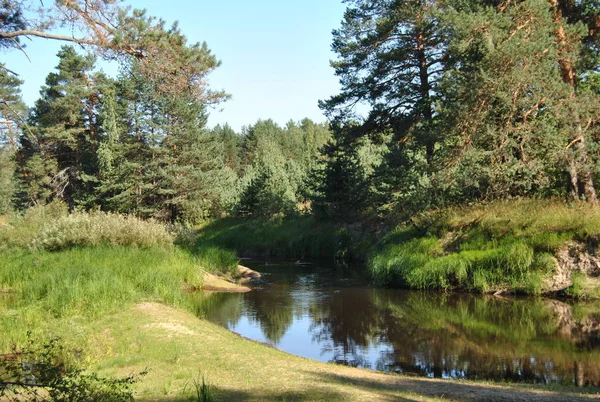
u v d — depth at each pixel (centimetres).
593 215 1738
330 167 3650
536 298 1666
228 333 1240
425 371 1005
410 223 2391
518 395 763
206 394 672
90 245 2088
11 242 2253
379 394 736
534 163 1920
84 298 1329
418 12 2461
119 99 4534
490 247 1881
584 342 1175
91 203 4484
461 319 1453
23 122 1761
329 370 918
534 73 1891
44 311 1276
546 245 1745
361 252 3008
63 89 4200
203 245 2634
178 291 1566
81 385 592
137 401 686
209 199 4634
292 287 2086
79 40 1189
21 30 1170
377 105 2853
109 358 945
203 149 4641
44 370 612
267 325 1424
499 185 2066
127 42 1205
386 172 2983
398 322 1444
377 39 2692
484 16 2008
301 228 3903
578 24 1950
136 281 1573
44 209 2719
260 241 3994
